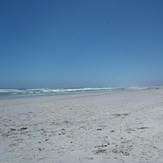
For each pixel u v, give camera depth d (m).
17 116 12.32
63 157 5.29
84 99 23.94
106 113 12.27
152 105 14.77
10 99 25.38
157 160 4.82
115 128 8.07
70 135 7.40
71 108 15.52
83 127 8.63
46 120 10.78
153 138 6.39
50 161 5.08
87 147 5.96
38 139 7.09
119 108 14.34
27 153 5.72
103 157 5.16
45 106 17.22
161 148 5.52
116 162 4.84
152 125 8.06
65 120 10.55
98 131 7.76
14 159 5.31
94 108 15.07
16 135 7.77
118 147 5.81
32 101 22.12
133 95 28.53
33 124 9.81
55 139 6.98
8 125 9.71
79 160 5.05
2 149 6.16
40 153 5.67
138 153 5.29
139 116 10.33
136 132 7.22
